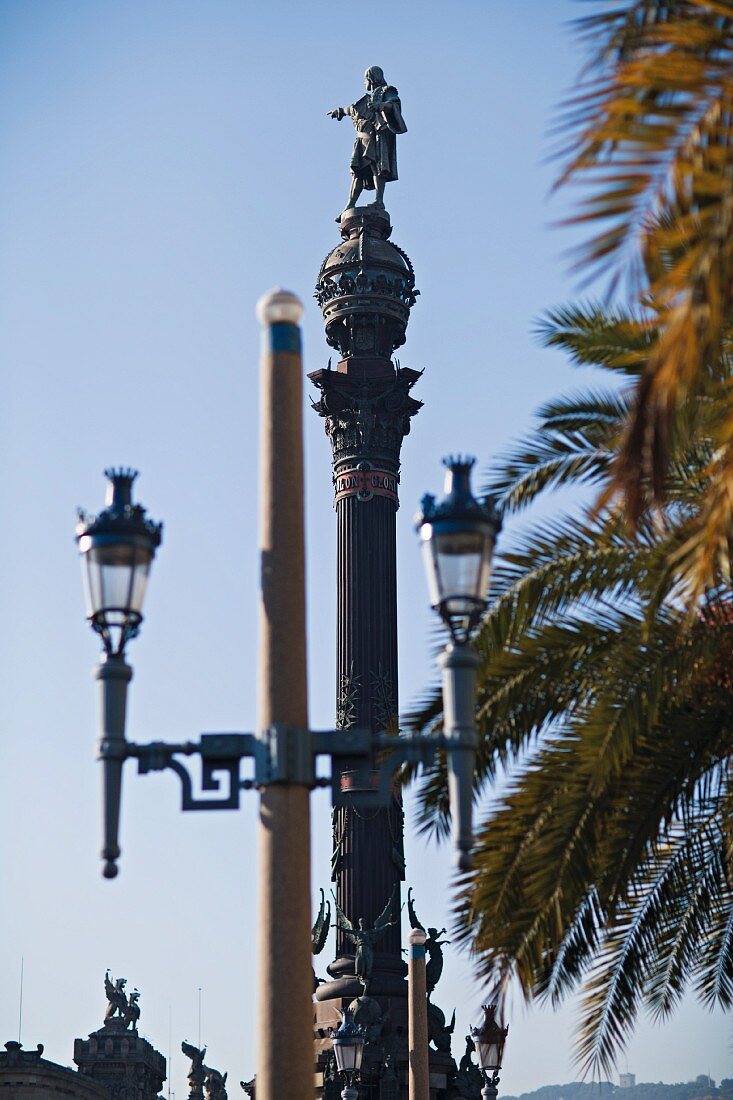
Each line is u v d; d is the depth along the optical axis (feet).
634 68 85.92
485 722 133.90
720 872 146.10
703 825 144.56
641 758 135.23
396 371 449.89
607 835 135.33
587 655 133.08
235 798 92.73
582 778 131.23
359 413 446.60
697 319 78.38
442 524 92.68
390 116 471.21
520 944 131.44
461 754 92.17
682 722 135.33
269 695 93.56
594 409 142.41
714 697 135.33
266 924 90.84
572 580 131.54
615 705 127.85
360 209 465.06
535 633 133.49
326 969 422.82
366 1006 399.03
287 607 94.79
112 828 91.25
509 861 132.87
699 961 155.12
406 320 460.14
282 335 98.58
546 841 131.23
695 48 90.22
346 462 446.19
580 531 133.80
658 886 147.33
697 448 133.49
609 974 147.43
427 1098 257.96
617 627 133.49
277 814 91.76
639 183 83.15
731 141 84.02
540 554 133.49
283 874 91.04
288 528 95.81
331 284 458.50
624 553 131.34
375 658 433.07
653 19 94.12
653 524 126.93
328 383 447.42
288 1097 88.38
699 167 82.43
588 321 144.05
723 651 132.87
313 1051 90.53
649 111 84.02
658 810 135.23
